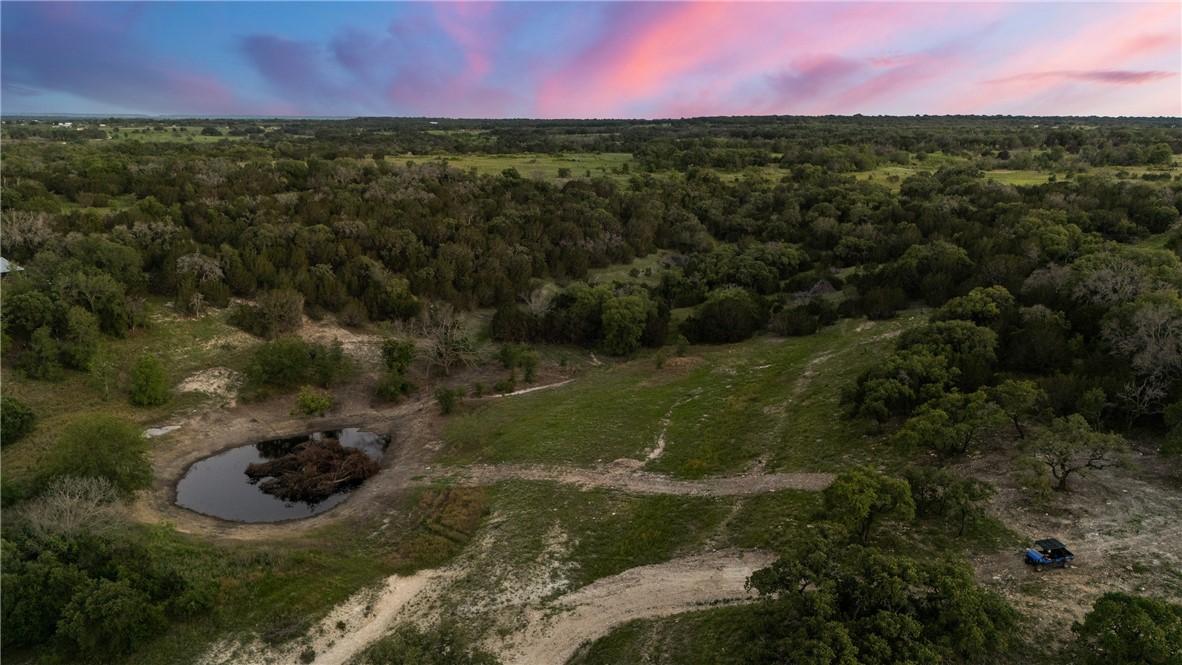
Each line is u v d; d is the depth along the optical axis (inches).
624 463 1898.4
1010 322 2269.9
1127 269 2340.1
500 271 3420.3
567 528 1557.6
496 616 1268.5
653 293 3597.4
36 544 1280.8
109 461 1609.3
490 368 2787.9
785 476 1704.0
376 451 2144.4
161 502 1729.8
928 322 2425.0
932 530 1341.0
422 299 3233.3
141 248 2881.4
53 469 1558.8
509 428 2181.3
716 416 2191.2
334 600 1317.7
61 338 2300.7
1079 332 2140.7
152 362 2193.7
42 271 2440.9
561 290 3506.4
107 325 2422.5
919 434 1561.3
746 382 2482.8
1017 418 1646.2
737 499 1626.5
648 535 1502.2
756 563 1355.8
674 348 3026.6
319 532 1593.3
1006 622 975.6
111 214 3235.7
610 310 2940.5
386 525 1627.7
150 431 2081.7
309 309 2952.8
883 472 1598.2
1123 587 1104.2
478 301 3334.2
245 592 1302.9
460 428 2182.6
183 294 2669.8
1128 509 1316.4
